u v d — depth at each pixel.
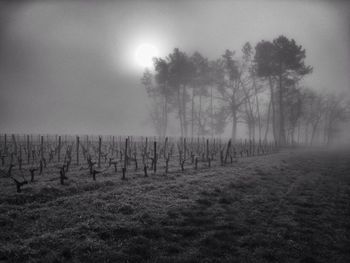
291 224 11.31
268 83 72.94
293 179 21.88
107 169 21.98
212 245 9.11
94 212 11.39
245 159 34.69
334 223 11.75
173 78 75.94
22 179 16.89
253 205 13.98
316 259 8.42
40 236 8.91
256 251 8.78
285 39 63.19
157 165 26.27
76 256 7.87
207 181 18.77
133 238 9.20
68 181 16.48
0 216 10.34
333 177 23.22
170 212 11.94
